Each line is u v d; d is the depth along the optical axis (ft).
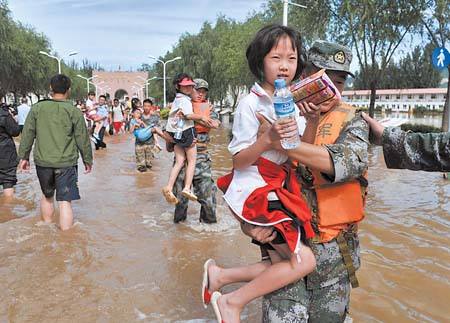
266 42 8.62
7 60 126.41
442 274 14.65
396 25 57.57
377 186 27.86
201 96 20.56
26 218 21.65
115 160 43.24
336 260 8.95
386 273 14.69
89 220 21.24
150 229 19.90
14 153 27.07
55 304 12.92
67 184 19.92
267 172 8.63
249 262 16.02
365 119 9.16
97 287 14.01
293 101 7.82
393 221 20.35
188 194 19.51
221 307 9.31
